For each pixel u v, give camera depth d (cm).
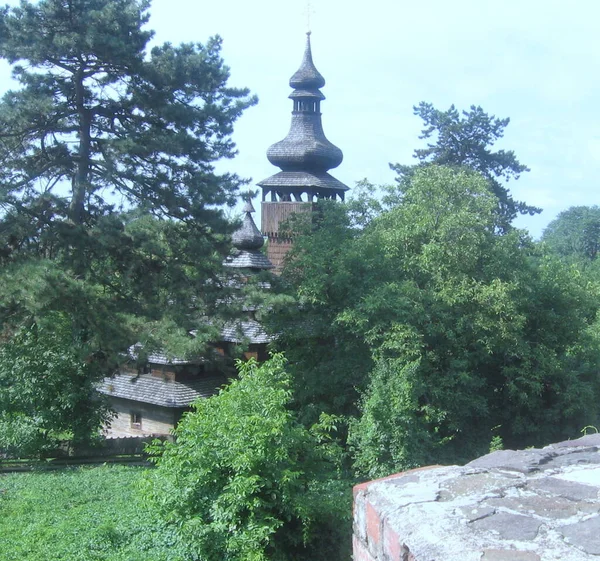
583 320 3123
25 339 2127
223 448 1432
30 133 2225
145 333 2073
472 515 286
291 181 4216
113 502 1688
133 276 2273
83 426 2169
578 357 3045
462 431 2653
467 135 4988
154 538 1442
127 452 2261
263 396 1562
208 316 2312
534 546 256
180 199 2247
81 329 2098
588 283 3219
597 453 384
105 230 2066
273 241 4225
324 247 2717
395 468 2156
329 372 2609
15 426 2059
